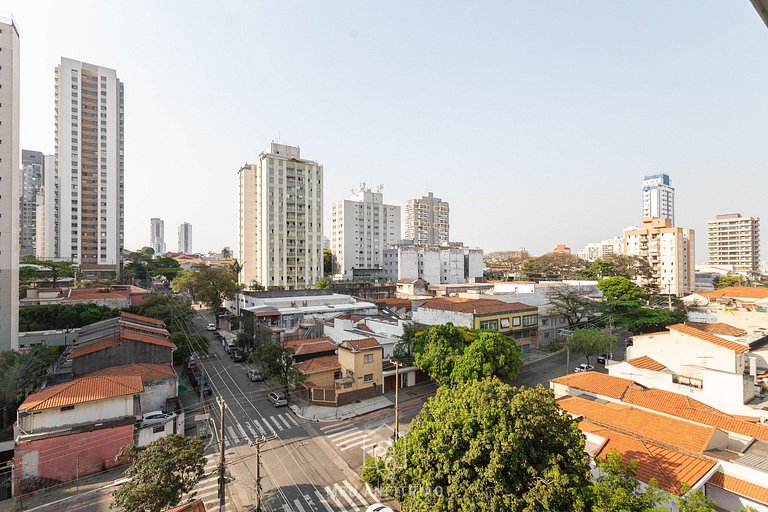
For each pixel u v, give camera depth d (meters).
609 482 14.58
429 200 162.00
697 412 21.62
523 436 15.12
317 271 92.25
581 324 57.47
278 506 20.05
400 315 57.53
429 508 14.98
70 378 31.83
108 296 54.19
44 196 107.12
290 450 25.83
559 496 13.96
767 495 15.70
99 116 95.25
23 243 128.50
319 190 93.25
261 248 87.25
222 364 44.06
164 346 34.62
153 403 29.78
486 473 14.40
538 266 105.38
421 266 107.25
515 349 33.69
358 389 34.75
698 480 16.14
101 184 94.94
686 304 62.06
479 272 119.69
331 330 46.03
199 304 84.50
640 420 21.28
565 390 27.31
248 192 98.50
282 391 36.00
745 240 135.75
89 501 20.59
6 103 37.31
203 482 22.20
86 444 23.00
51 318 45.72
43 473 21.80
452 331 35.72
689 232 98.56
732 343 27.86
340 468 23.67
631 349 33.25
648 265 93.75
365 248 122.25
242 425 29.61
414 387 38.84
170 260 109.00
